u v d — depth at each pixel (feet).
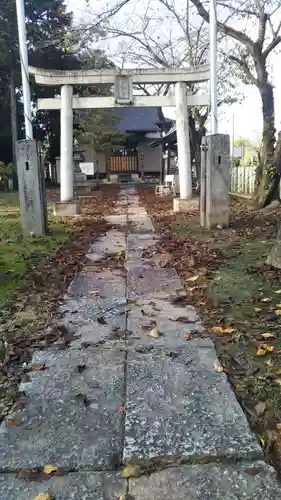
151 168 107.14
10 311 12.82
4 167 78.02
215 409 7.55
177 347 10.10
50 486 5.90
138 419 7.30
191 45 49.67
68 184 35.88
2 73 81.97
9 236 26.27
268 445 6.62
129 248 21.91
